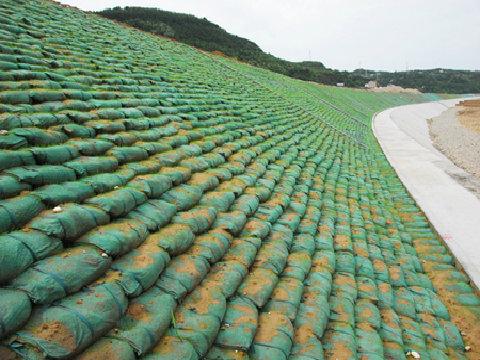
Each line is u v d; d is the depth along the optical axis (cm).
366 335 450
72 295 302
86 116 664
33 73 754
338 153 1472
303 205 748
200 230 496
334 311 475
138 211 459
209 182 638
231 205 611
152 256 384
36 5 1452
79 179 468
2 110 554
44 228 338
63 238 346
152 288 361
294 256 553
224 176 702
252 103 1573
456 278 709
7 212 335
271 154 988
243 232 555
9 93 610
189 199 553
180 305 365
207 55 2638
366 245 709
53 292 289
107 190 468
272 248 540
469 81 13800
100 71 1016
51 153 476
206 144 813
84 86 840
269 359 345
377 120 3900
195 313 360
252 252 504
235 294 421
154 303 342
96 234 371
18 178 392
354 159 1502
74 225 359
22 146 475
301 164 1043
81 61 1025
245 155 873
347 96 5103
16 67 768
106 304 303
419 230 921
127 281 341
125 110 779
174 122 869
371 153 1848
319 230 685
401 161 1661
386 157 1752
